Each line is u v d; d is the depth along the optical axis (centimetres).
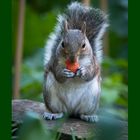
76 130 979
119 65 1614
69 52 1008
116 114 1318
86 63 1041
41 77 1507
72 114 1097
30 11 1831
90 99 1071
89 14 1153
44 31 1811
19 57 1514
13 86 1555
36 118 711
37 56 1698
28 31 1808
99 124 749
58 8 1922
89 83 1064
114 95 1400
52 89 1065
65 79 1041
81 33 1031
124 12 1877
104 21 1158
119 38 1917
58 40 1109
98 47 1130
